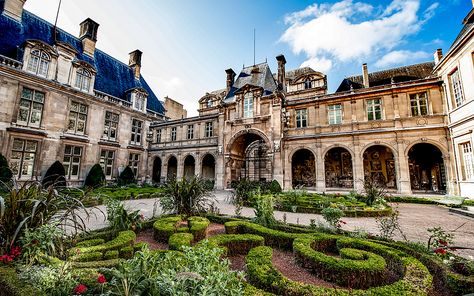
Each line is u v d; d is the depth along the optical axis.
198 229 6.87
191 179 10.17
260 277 3.68
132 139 28.12
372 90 21.23
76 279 3.13
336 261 4.47
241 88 25.89
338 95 22.61
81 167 21.59
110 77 27.59
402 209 13.38
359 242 5.62
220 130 26.52
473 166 15.23
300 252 5.16
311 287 3.35
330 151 26.31
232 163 26.41
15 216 4.02
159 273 2.95
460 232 8.13
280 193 17.80
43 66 19.48
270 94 24.30
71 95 21.25
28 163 18.08
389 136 19.83
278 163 22.42
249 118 24.73
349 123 21.61
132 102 28.17
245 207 13.52
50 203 4.32
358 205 12.34
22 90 18.00
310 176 26.56
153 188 22.59
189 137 31.11
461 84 16.00
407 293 3.20
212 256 2.82
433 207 14.20
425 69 23.94
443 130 18.00
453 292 3.77
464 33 15.35
